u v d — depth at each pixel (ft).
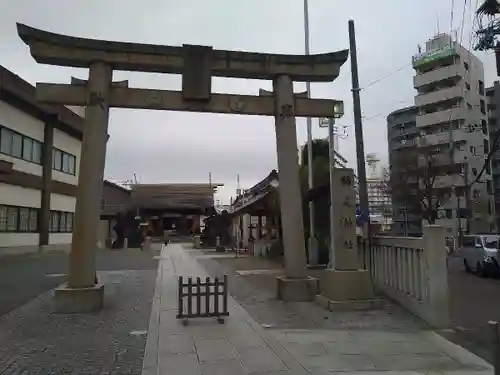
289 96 39.88
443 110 158.51
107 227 157.48
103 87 35.88
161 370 19.38
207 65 37.73
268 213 93.25
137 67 37.35
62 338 25.02
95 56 35.94
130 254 108.27
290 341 24.00
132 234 154.20
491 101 169.27
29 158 92.07
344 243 35.12
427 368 19.54
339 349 22.48
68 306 32.35
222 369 19.43
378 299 33.24
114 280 52.60
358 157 45.73
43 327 27.73
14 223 86.99
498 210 154.40
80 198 34.40
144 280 52.60
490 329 14.08
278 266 72.13
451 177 146.00
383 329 26.78
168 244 176.14
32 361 20.81
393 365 19.94
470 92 158.71
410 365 19.95
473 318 31.71
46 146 97.96
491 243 63.21
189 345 23.26
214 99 38.65
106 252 118.83
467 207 131.85
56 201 104.99
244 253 111.45
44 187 97.35
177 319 29.45
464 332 26.99
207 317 29.60
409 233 163.32
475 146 150.92
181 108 37.81
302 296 37.19
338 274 33.68
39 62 36.14
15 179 85.15
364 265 42.42
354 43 47.09
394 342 23.80
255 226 127.34
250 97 39.60
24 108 87.81
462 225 143.23
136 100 36.99
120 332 26.37
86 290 32.76
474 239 67.67
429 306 28.12
